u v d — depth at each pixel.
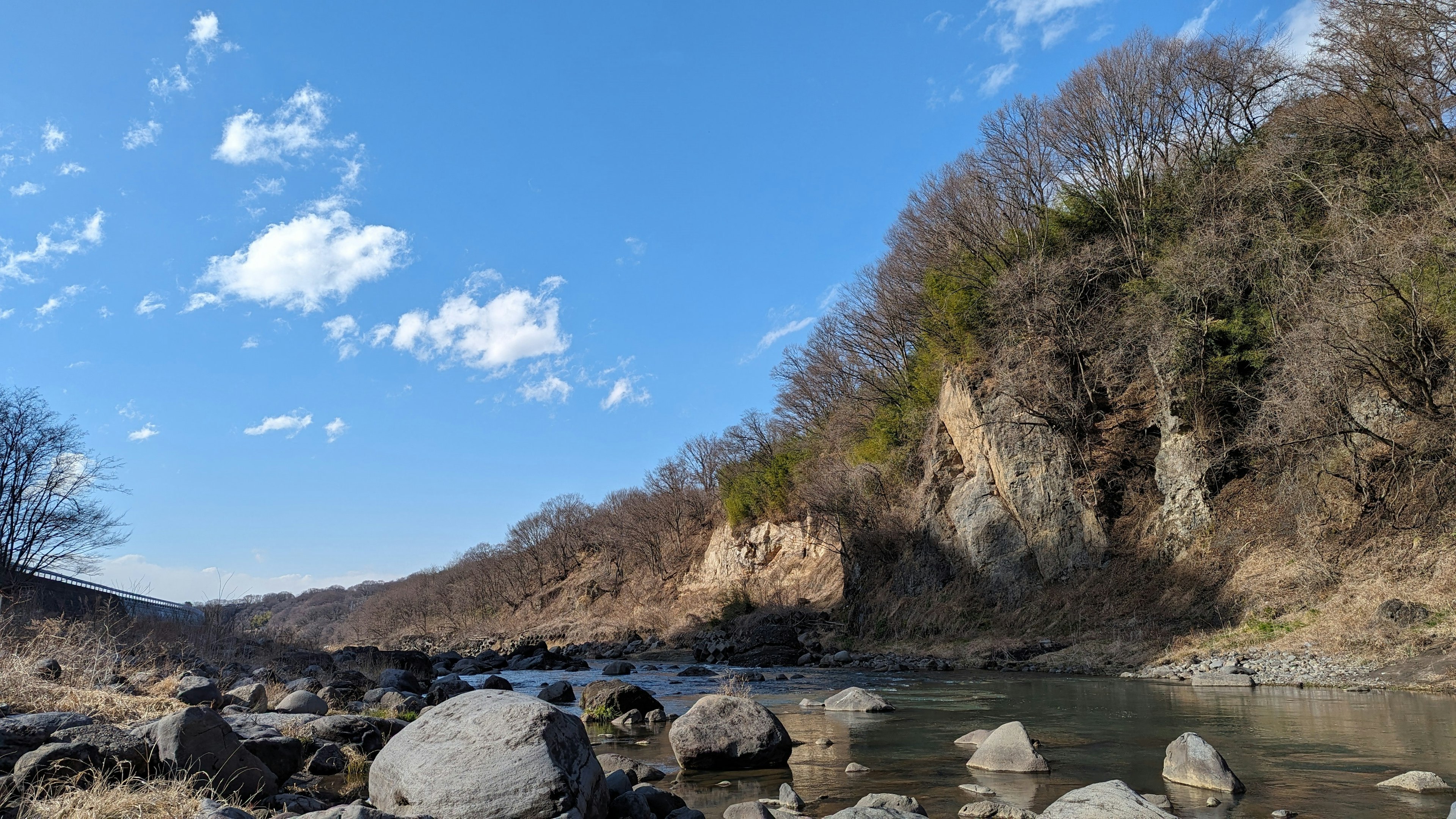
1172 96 35.72
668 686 23.88
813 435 59.06
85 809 6.10
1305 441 22.66
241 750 7.91
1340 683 16.84
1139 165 36.94
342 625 152.00
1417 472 20.89
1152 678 21.05
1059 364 34.25
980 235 39.62
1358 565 21.06
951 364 39.56
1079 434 33.22
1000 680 22.56
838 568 52.72
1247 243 29.28
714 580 68.44
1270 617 22.06
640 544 84.62
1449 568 18.52
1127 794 7.21
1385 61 24.19
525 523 109.50
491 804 6.46
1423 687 15.29
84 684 11.68
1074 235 38.38
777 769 10.22
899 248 47.91
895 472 44.09
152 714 10.38
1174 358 29.80
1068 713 14.70
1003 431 34.56
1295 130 29.14
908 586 38.09
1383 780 8.56
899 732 13.17
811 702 17.75
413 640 101.75
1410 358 21.28
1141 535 30.02
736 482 67.88
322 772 9.71
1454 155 23.28
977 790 8.66
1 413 36.72
